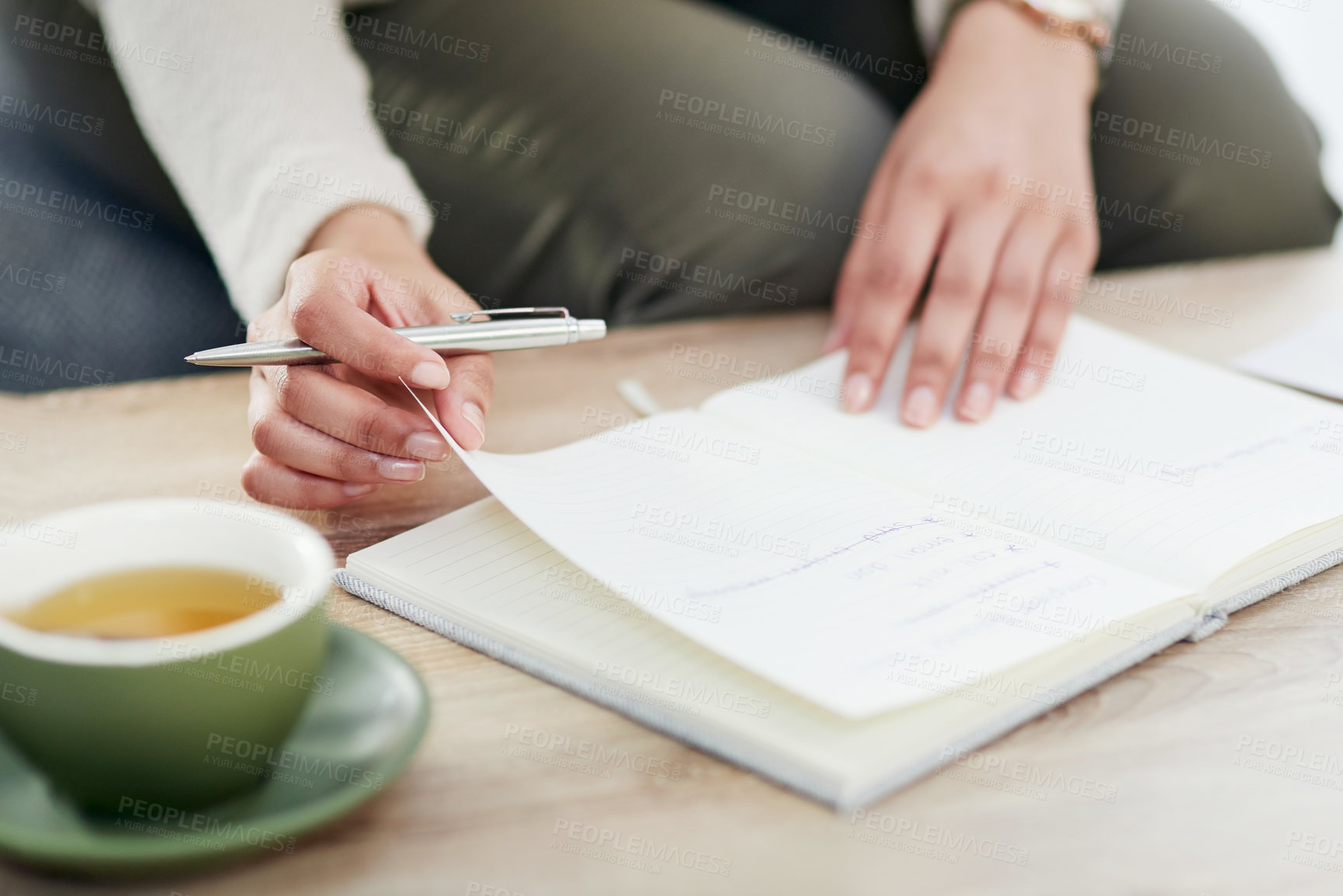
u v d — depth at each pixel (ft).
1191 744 1.35
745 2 4.56
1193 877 1.13
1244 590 1.66
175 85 2.57
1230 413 2.24
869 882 1.11
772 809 1.22
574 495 1.73
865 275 2.89
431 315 2.12
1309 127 3.82
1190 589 1.58
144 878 1.06
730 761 1.26
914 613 1.42
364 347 1.77
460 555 1.67
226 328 3.84
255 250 2.38
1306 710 1.42
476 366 1.99
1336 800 1.25
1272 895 1.10
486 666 1.48
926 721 1.27
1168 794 1.26
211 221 2.53
